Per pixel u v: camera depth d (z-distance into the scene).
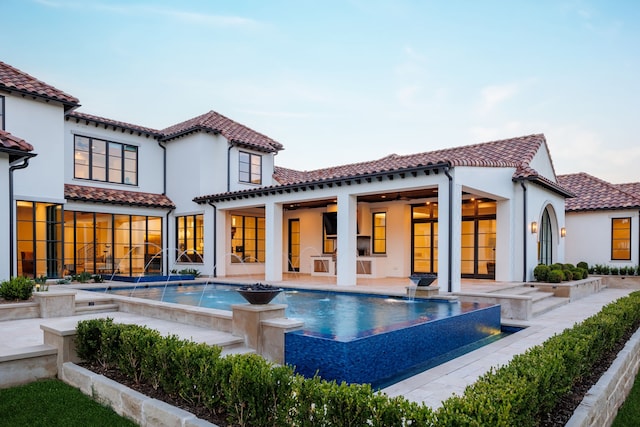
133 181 17.38
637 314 7.14
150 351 4.08
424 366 5.89
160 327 6.90
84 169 15.82
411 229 16.27
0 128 11.92
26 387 4.58
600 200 18.00
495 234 14.25
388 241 16.44
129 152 17.30
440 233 10.63
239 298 10.81
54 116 12.99
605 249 17.69
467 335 7.22
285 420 2.96
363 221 16.66
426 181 10.97
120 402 3.92
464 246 14.95
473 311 7.49
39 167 12.56
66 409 3.99
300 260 19.09
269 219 14.70
